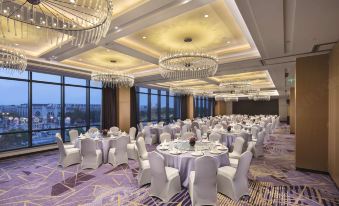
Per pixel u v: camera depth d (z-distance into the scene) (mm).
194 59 5555
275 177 5027
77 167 5895
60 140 5793
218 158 4250
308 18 3211
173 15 3451
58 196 4020
